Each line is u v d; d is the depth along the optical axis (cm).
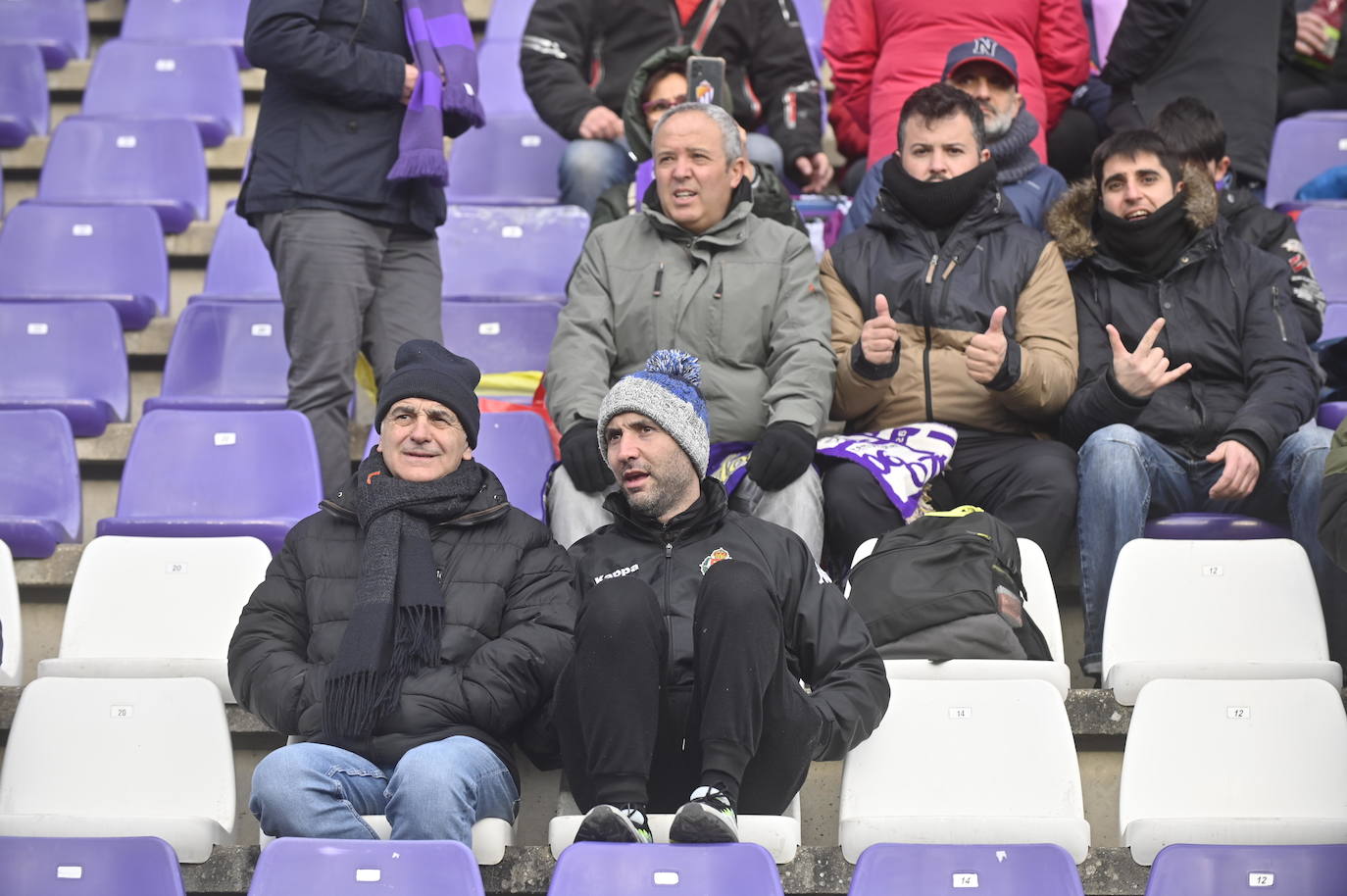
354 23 1684
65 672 1417
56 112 2614
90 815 1268
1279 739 1294
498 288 2078
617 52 2261
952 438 1588
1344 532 1415
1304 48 2488
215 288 2112
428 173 1659
